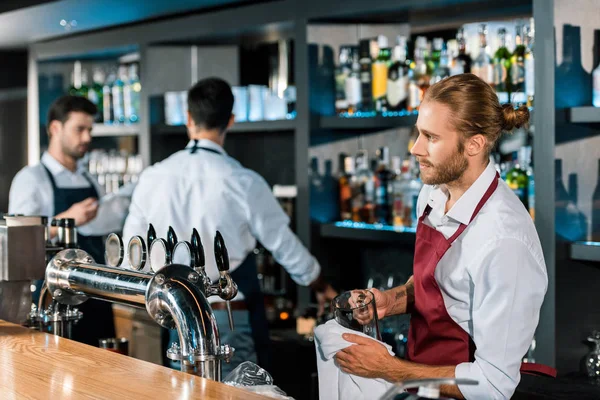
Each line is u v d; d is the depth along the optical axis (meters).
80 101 3.69
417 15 3.19
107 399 1.23
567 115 2.48
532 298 1.67
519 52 2.81
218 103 2.87
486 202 1.74
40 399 1.24
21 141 5.30
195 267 1.48
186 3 3.61
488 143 1.75
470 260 1.73
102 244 3.62
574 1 2.48
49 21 4.11
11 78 5.23
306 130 3.36
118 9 3.76
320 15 3.25
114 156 4.67
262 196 2.86
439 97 1.72
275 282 3.90
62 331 1.87
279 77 3.98
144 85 4.12
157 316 1.46
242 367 1.55
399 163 3.24
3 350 1.58
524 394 1.98
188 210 2.81
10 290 1.90
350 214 3.43
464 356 1.84
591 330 2.56
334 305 1.75
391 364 1.70
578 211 2.54
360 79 3.32
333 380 1.76
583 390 2.00
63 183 3.72
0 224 1.93
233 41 3.98
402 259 3.48
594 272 2.57
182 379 1.35
